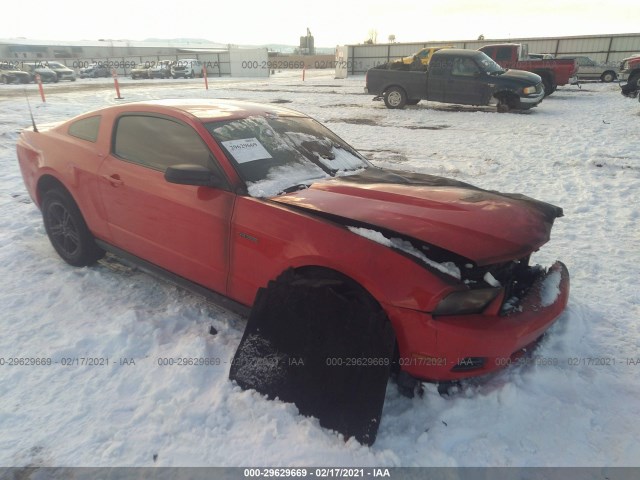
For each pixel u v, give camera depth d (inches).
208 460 81.6
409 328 84.1
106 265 157.8
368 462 80.3
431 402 92.2
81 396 97.0
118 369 105.0
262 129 127.6
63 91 896.9
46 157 151.6
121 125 135.3
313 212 97.1
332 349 88.5
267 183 110.0
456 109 627.8
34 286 142.9
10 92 874.8
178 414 91.0
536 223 97.3
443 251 86.0
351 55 1514.5
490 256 83.3
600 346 114.5
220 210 106.9
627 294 141.5
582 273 156.3
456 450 84.0
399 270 84.5
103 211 136.1
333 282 91.5
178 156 119.0
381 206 99.1
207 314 127.2
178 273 122.6
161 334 117.5
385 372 83.4
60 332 119.1
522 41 1236.5
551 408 93.6
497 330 83.7
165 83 1253.1
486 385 96.5
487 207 99.9
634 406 95.2
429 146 389.4
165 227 119.3
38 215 207.8
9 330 119.6
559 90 869.8
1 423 89.4
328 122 523.2
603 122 488.4
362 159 145.7
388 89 629.9
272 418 88.8
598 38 1157.7
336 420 85.7
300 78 1541.6
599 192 250.2
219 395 95.2
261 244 100.3
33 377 102.3
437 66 588.1
